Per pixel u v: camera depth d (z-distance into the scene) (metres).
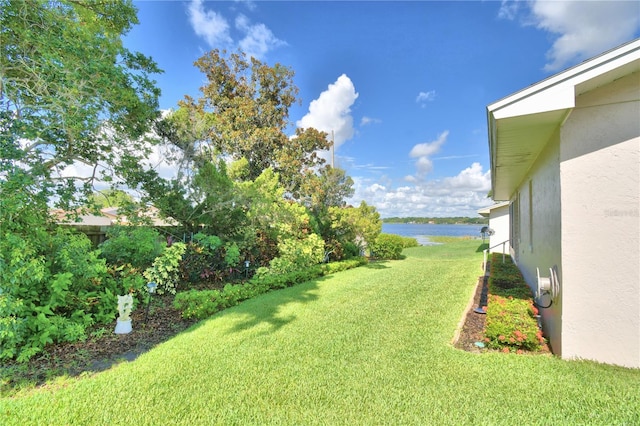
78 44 5.13
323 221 13.41
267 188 10.42
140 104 6.66
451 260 14.73
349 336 4.40
